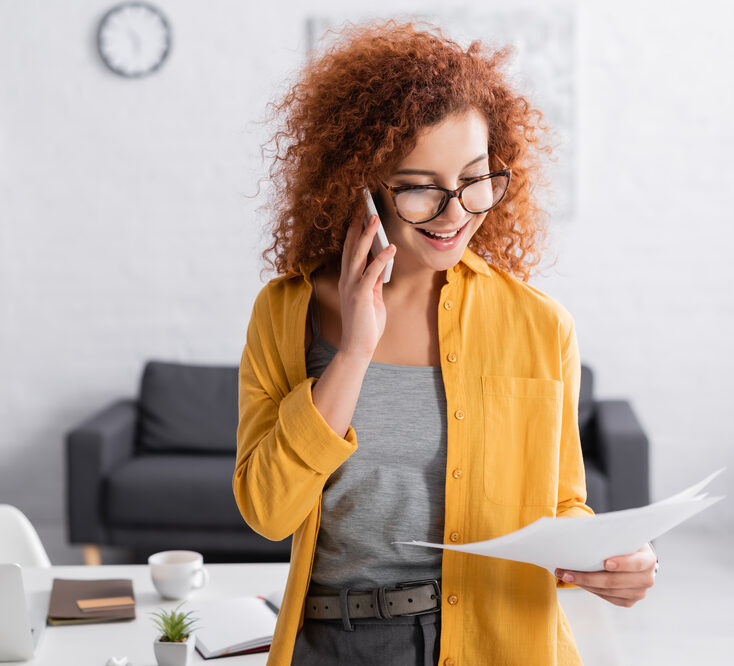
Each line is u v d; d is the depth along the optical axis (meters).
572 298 4.41
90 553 3.90
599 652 1.66
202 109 4.50
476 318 1.21
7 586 1.64
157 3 4.45
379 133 1.12
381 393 1.19
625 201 4.36
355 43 1.21
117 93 4.51
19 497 4.69
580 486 1.24
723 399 4.39
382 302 1.14
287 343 1.22
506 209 1.31
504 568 1.15
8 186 4.58
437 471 1.17
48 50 4.50
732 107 4.29
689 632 3.19
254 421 1.23
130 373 4.64
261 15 4.43
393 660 1.14
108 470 3.85
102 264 4.60
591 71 4.30
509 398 1.18
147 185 4.55
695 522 4.36
